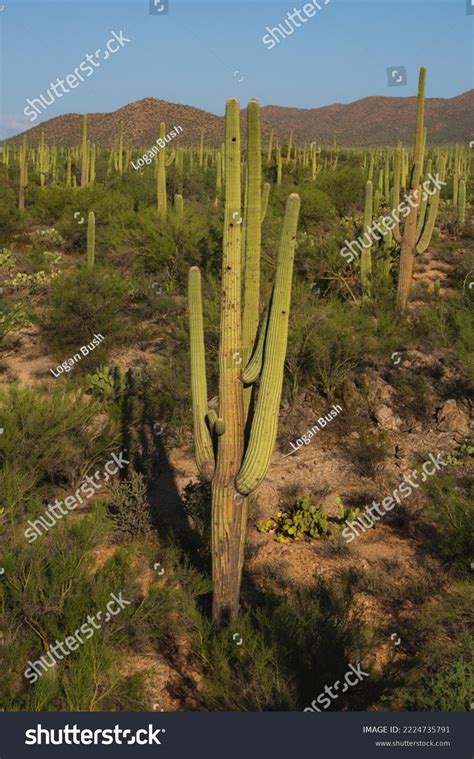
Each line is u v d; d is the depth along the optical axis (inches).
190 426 352.5
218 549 188.7
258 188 179.3
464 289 460.1
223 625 190.4
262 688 162.2
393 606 211.2
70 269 688.4
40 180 1402.6
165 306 535.5
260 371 181.9
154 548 235.8
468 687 158.9
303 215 918.4
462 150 1694.1
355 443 335.6
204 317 386.3
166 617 194.7
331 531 254.5
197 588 209.5
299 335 372.2
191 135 4451.3
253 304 184.4
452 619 189.8
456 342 402.6
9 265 711.7
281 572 224.5
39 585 175.2
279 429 352.5
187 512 255.1
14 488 230.2
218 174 1167.0
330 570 231.1
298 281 479.2
